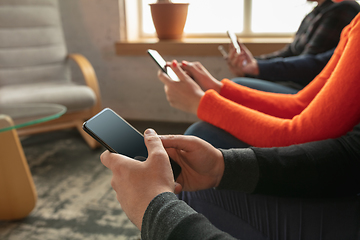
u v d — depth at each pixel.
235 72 1.64
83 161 2.03
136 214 0.39
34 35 2.57
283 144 0.63
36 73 2.59
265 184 0.53
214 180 0.55
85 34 2.83
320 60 1.38
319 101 0.60
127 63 2.81
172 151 0.55
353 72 0.55
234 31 2.78
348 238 0.50
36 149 2.22
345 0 1.40
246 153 0.54
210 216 0.64
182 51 2.54
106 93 2.93
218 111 0.70
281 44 2.31
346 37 0.78
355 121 0.57
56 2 2.70
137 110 2.91
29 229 1.36
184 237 0.33
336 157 0.54
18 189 1.39
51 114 1.52
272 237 0.54
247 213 0.57
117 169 0.42
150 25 2.97
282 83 1.51
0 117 1.28
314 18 1.54
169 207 0.36
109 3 2.71
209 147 0.52
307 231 0.52
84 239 1.30
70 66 3.00
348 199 0.56
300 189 0.53
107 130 0.51
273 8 2.64
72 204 1.55
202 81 0.94
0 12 2.46
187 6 2.52
